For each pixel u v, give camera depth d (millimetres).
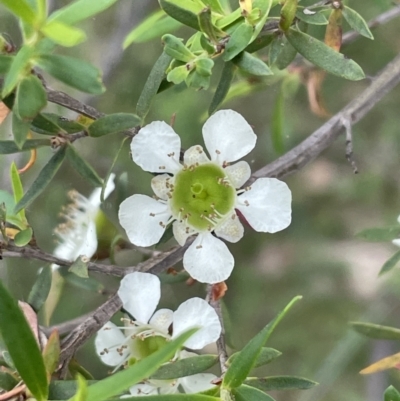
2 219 105
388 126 171
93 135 103
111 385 89
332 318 169
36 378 94
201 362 102
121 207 109
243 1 102
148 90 104
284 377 102
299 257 174
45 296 107
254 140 109
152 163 108
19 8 93
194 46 105
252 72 103
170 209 109
